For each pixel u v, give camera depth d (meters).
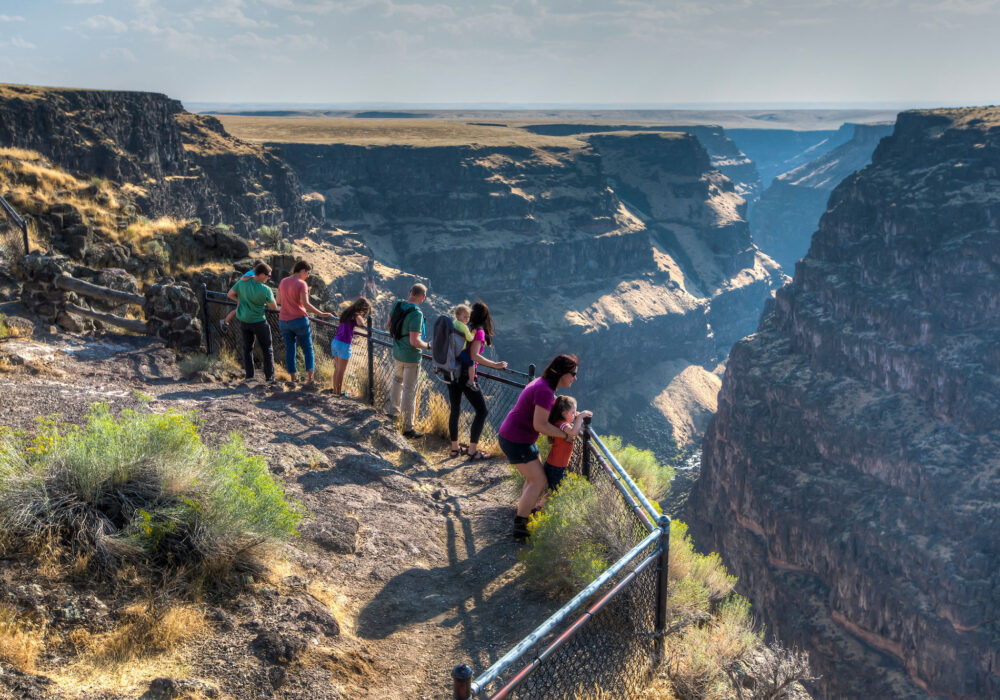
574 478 6.95
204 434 8.32
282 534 5.74
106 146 86.69
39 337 12.09
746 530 147.75
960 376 129.25
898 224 164.25
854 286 160.62
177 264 19.22
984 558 105.81
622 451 10.09
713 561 7.34
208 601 5.08
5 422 7.47
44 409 8.20
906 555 112.50
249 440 8.48
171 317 13.09
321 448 8.77
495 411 10.98
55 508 5.16
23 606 4.46
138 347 12.51
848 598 119.44
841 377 151.38
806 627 122.31
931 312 143.50
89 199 23.27
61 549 4.98
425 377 11.23
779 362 163.88
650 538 5.29
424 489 8.32
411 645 5.32
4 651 4.06
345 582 6.02
